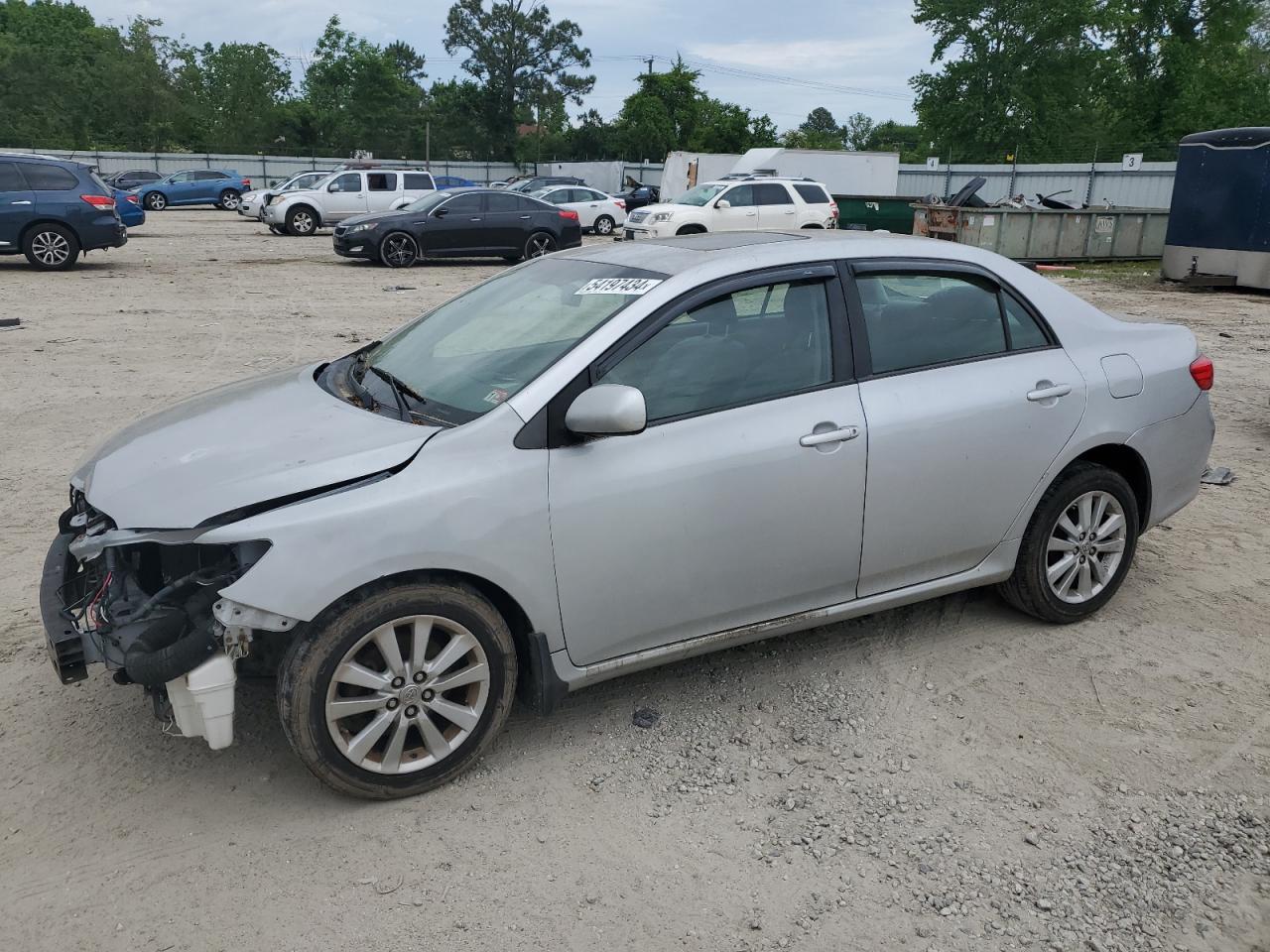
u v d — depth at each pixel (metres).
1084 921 2.74
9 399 8.38
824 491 3.62
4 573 4.85
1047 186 41.47
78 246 18.08
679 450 3.38
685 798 3.25
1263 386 9.77
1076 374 4.21
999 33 50.91
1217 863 2.96
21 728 3.59
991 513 4.05
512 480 3.14
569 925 2.71
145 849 2.99
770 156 31.80
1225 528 5.72
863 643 4.30
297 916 2.73
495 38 79.38
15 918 2.71
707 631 3.61
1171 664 4.13
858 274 3.85
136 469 3.28
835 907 2.78
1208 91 49.81
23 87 73.81
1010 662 4.14
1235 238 18.17
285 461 3.12
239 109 78.81
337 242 20.78
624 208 32.97
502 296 4.09
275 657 3.19
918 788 3.31
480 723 3.28
